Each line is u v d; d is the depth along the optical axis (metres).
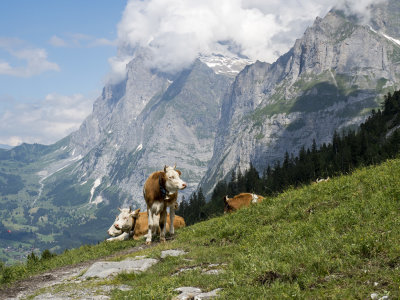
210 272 9.48
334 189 13.77
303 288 6.88
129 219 19.58
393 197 10.49
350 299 5.91
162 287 8.42
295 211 13.21
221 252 11.67
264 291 6.84
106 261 13.06
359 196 11.85
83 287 10.29
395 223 8.52
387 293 5.72
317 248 8.55
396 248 7.20
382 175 13.05
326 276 7.03
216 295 7.31
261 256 9.19
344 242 8.34
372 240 7.77
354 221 9.73
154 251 13.31
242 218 15.01
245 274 8.16
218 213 22.28
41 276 13.55
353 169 17.64
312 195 14.09
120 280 10.46
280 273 7.67
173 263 11.27
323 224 10.34
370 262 7.10
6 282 13.80
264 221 13.66
